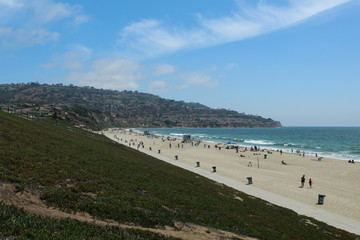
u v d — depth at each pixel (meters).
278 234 16.83
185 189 24.19
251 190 35.09
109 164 26.23
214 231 13.65
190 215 15.63
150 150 91.75
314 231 19.56
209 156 75.69
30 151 19.83
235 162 63.97
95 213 11.71
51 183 14.20
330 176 47.19
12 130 27.20
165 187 22.47
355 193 34.81
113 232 9.73
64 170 17.73
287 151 95.12
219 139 173.12
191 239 11.27
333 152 92.81
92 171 20.56
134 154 53.91
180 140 143.12
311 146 115.69
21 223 8.36
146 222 12.25
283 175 47.53
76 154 26.14
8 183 11.83
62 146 28.67
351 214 26.53
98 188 16.12
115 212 12.34
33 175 14.38
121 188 17.83
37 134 31.92
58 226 8.88
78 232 8.75
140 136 180.25
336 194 34.22
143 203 15.41
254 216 20.34
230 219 17.41
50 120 121.00
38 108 166.88
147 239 9.99
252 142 144.62
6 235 7.54
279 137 196.75
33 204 10.60
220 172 49.28
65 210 11.05
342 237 19.36
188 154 80.25
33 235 7.79
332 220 24.66
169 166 45.22
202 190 26.62
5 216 8.56
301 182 40.78
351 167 56.75
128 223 11.65
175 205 17.31
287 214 23.94
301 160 68.06
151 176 26.64
